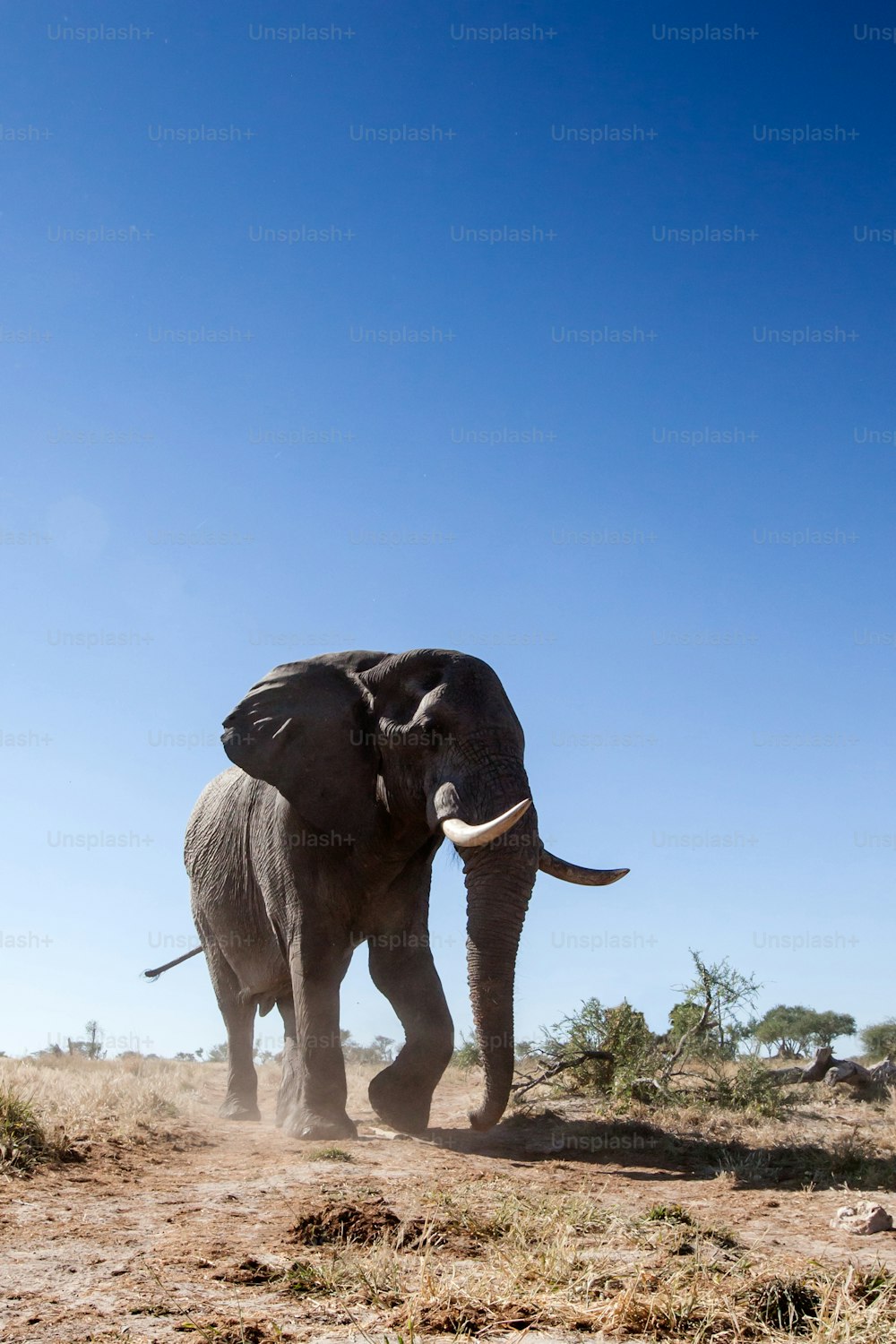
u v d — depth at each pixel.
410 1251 5.94
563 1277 5.43
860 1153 9.98
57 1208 6.88
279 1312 4.91
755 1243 6.49
